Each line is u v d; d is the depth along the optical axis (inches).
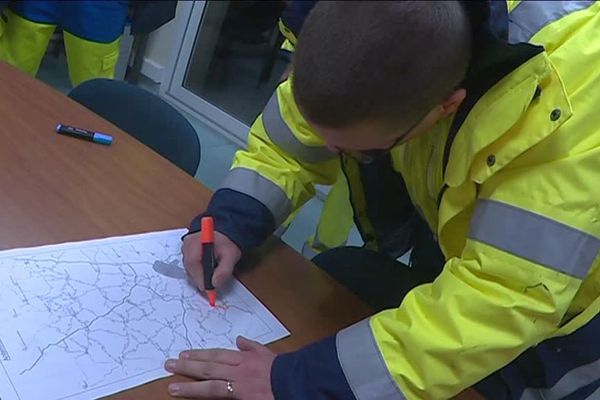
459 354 30.4
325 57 26.4
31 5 84.2
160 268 38.9
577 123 30.7
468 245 32.6
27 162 43.9
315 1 32.7
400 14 25.5
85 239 39.1
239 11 138.9
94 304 34.7
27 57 87.7
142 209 43.5
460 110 33.4
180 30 133.3
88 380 30.4
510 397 39.9
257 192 42.3
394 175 48.6
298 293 40.8
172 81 138.6
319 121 28.2
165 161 49.6
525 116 31.3
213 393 31.9
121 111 59.2
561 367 38.6
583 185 29.9
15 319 32.1
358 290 51.3
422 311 32.4
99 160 46.9
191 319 36.1
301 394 32.0
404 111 27.6
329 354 32.7
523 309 30.1
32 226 38.5
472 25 28.8
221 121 132.6
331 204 66.5
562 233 29.9
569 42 32.6
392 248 55.9
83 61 91.6
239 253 40.4
